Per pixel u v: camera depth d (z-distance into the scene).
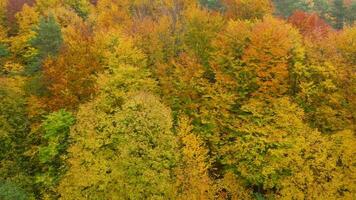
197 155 33.78
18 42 54.09
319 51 41.19
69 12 62.22
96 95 39.00
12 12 62.78
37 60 46.22
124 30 51.31
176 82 39.75
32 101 39.16
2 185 32.19
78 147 32.41
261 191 37.62
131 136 31.23
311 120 38.66
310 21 54.22
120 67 38.78
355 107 37.25
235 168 37.44
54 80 40.34
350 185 33.75
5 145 37.72
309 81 39.62
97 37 46.88
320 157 34.34
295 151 34.69
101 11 65.88
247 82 39.12
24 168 37.19
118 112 32.81
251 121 37.47
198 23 48.69
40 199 35.31
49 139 35.97
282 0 78.38
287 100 36.72
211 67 43.00
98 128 33.22
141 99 33.00
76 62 41.94
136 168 30.58
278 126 36.19
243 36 41.94
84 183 31.00
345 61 39.97
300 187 34.41
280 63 37.97
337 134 35.22
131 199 30.36
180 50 47.16
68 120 35.25
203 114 37.81
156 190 30.80
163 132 32.47
